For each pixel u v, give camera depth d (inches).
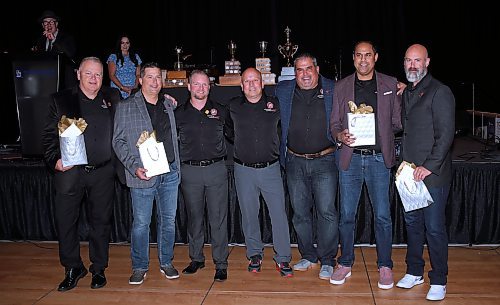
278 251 163.0
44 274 170.4
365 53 144.9
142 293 153.3
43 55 186.2
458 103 304.8
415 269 153.3
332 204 158.1
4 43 320.5
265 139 155.3
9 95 261.6
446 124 137.0
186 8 332.5
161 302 147.2
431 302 143.6
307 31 326.3
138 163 150.2
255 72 152.1
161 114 153.3
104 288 157.3
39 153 190.4
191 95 156.2
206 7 331.9
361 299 146.2
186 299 148.6
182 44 333.7
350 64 325.1
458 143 235.5
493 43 298.4
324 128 153.3
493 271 164.6
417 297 146.9
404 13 319.9
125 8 330.3
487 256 177.5
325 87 154.0
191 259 170.4
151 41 335.0
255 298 148.3
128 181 152.5
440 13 312.3
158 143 149.5
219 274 161.0
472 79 303.6
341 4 324.2
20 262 181.6
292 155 157.6
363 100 148.7
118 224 197.9
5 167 199.6
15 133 263.9
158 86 150.3
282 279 161.3
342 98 150.6
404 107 145.3
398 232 188.1
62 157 146.0
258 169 157.3
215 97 197.9
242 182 158.9
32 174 199.2
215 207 159.9
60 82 187.0
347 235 156.4
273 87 197.0
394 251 183.9
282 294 150.5
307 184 159.9
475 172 183.9
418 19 317.1
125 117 149.9
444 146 137.0
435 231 143.3
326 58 325.7
